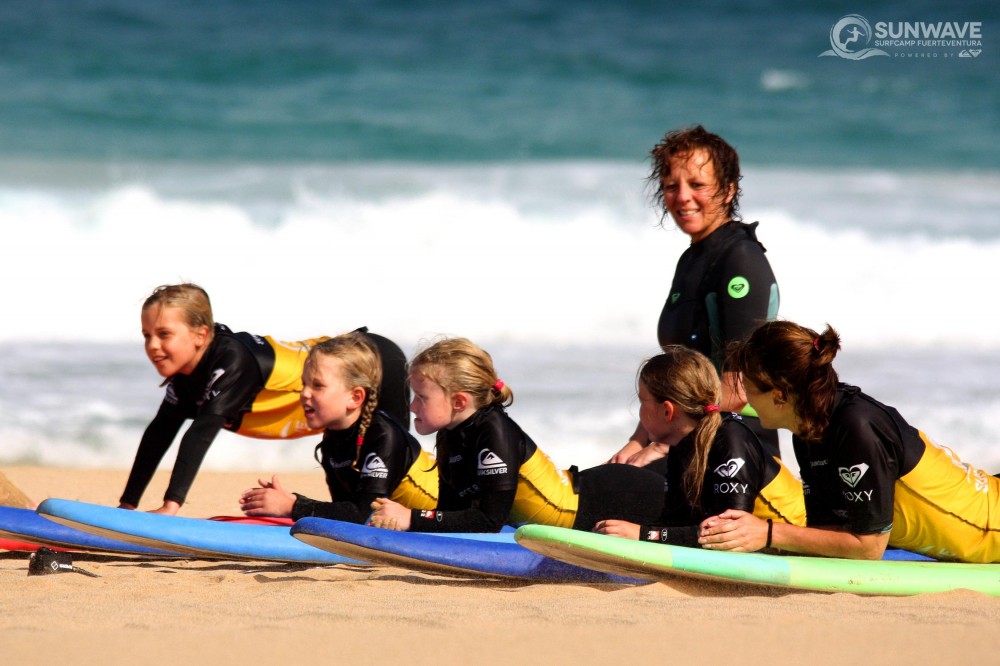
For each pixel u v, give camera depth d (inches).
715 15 4065.0
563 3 4018.2
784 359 613.3
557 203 2273.6
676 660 464.4
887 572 629.9
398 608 552.7
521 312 1900.8
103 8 3718.0
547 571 663.1
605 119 3250.5
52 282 1899.6
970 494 650.8
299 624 515.2
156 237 2112.5
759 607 560.1
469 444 718.5
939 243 2117.4
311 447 1328.7
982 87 3533.5
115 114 3090.6
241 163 2733.8
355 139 3016.7
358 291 1947.6
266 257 2055.9
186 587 629.9
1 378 1469.0
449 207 2236.7
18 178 2297.0
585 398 1437.0
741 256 764.6
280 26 3730.3
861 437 616.4
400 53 3636.8
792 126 3257.9
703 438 665.6
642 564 617.9
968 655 475.2
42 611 543.5
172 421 871.1
